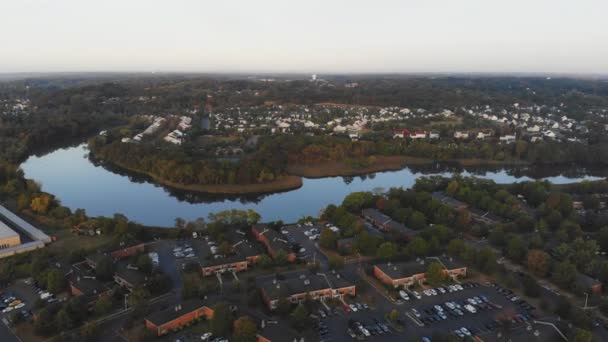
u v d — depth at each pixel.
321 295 165.62
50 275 164.38
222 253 196.62
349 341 140.75
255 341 135.25
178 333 142.88
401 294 168.00
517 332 138.50
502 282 180.88
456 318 155.00
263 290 163.12
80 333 135.12
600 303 162.00
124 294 163.00
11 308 153.88
